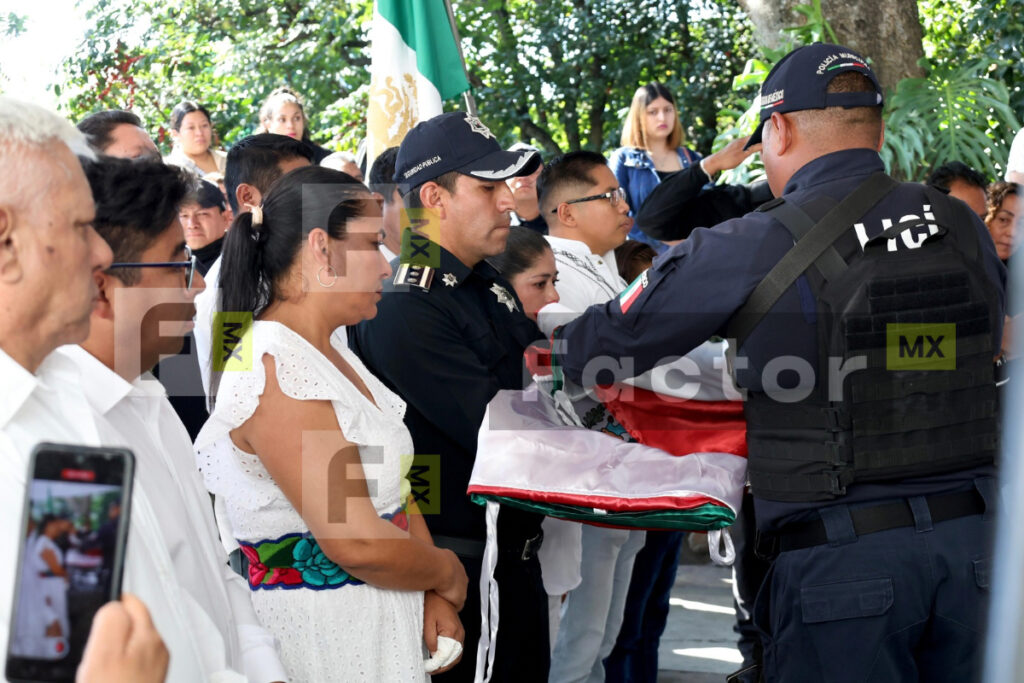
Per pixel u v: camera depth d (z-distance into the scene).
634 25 12.24
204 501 1.70
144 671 1.01
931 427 2.18
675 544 3.95
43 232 1.17
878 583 2.15
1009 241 4.19
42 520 1.02
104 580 1.02
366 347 2.54
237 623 1.71
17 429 1.19
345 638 1.99
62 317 1.20
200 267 3.13
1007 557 0.87
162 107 11.73
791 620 2.23
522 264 2.88
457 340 2.51
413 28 4.14
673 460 2.34
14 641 1.01
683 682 4.21
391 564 1.97
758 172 5.64
